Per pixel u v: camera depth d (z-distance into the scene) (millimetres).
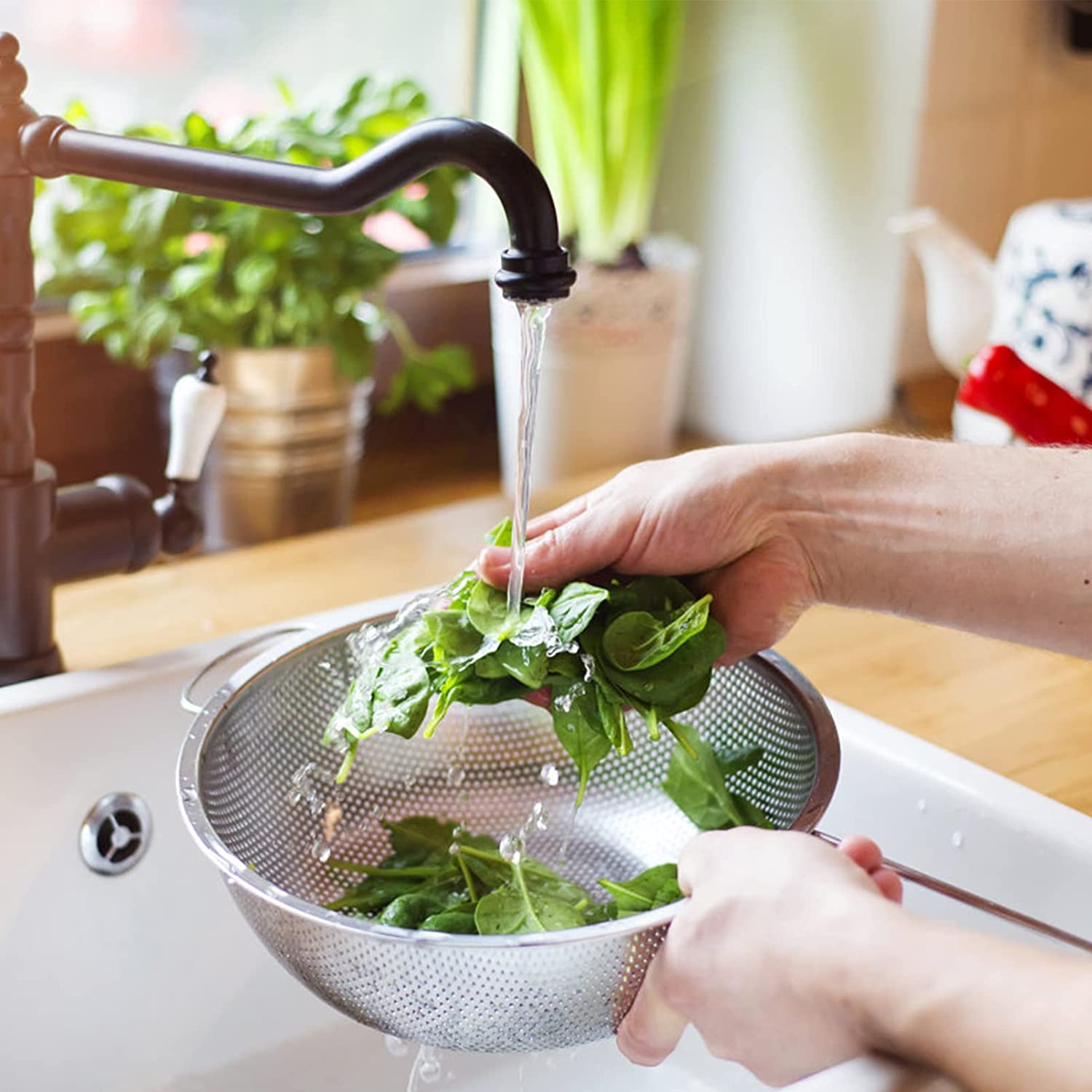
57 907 610
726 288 1289
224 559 808
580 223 1179
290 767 583
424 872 576
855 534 548
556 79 1129
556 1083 613
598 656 503
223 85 1099
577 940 403
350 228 912
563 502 911
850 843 450
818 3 1154
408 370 1053
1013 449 558
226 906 650
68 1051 610
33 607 625
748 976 382
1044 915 573
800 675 551
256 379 901
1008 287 882
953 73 1134
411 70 1202
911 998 348
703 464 543
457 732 638
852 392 1226
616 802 630
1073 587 529
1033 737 664
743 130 1236
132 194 903
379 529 855
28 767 601
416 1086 620
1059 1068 323
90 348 1007
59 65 1010
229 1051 644
